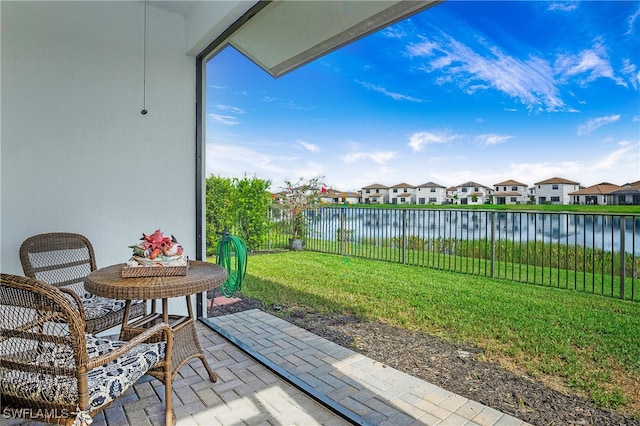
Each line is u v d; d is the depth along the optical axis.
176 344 2.23
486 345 2.14
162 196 3.46
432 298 2.49
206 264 2.65
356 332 2.94
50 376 1.47
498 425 1.87
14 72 2.75
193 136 3.65
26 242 2.57
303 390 2.35
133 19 3.28
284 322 3.50
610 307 1.63
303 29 2.96
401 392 2.26
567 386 1.75
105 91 3.15
